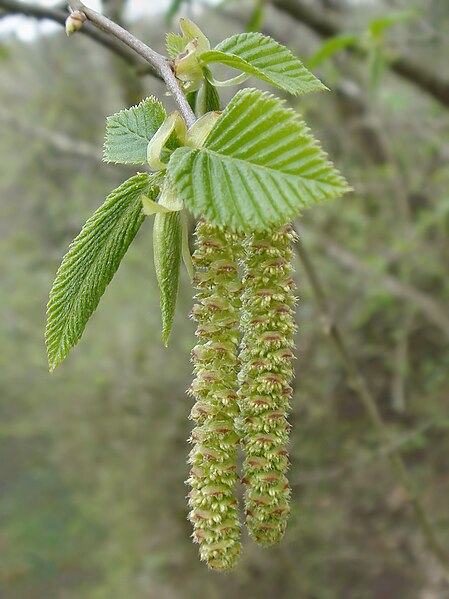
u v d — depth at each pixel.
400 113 5.35
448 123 5.01
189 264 1.31
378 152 5.52
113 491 6.27
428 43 4.17
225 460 1.27
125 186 1.27
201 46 1.36
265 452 1.28
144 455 6.07
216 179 1.10
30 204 7.41
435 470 5.45
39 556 7.09
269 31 4.93
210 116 1.20
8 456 7.90
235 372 1.31
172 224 1.26
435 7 5.11
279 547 5.35
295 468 5.34
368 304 5.38
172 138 1.25
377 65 3.29
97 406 6.26
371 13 5.22
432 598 4.86
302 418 5.38
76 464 6.77
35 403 6.94
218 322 1.29
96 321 6.34
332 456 5.39
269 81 1.28
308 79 1.38
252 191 1.08
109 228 1.31
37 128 5.73
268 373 1.29
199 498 1.26
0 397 7.27
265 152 1.09
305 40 5.17
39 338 6.93
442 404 5.45
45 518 7.37
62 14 2.23
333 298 5.54
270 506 1.26
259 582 5.50
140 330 6.08
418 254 5.08
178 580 5.92
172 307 1.28
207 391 1.29
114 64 2.68
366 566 5.36
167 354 5.94
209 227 1.28
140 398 6.00
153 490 6.05
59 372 6.44
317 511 5.36
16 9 2.18
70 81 6.36
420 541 5.15
